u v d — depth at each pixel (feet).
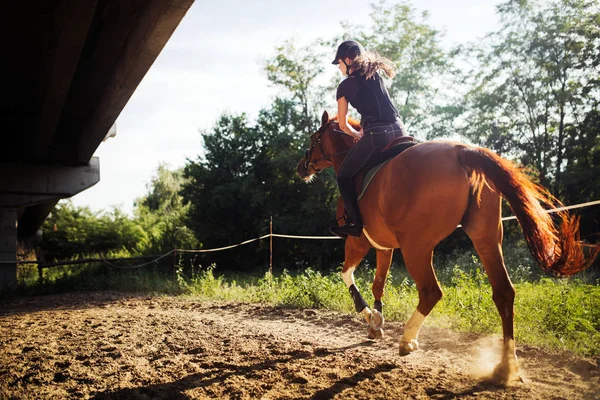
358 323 24.88
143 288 50.01
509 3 86.63
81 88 46.78
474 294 24.84
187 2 25.32
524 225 13.58
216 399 14.05
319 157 22.74
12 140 61.67
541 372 15.26
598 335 17.83
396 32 101.45
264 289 38.32
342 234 19.08
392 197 15.46
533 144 87.35
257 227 87.04
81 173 65.82
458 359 17.15
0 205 62.08
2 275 58.34
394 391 13.92
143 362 18.35
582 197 74.69
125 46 35.70
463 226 14.98
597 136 78.33
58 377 16.84
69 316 31.17
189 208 94.63
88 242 106.73
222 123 93.30
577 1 82.07
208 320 27.25
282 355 18.44
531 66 87.20
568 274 13.71
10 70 42.96
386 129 17.51
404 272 57.26
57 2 31.60
